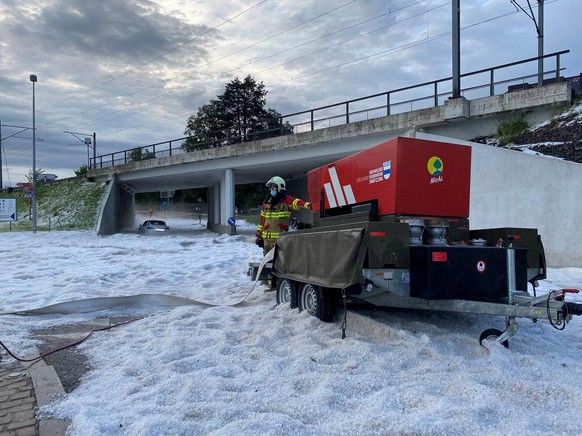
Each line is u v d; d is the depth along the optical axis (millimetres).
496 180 13969
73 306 7824
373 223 5031
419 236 5480
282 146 26797
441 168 5832
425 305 5156
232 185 31406
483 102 18406
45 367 4867
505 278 5070
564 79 17844
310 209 7770
